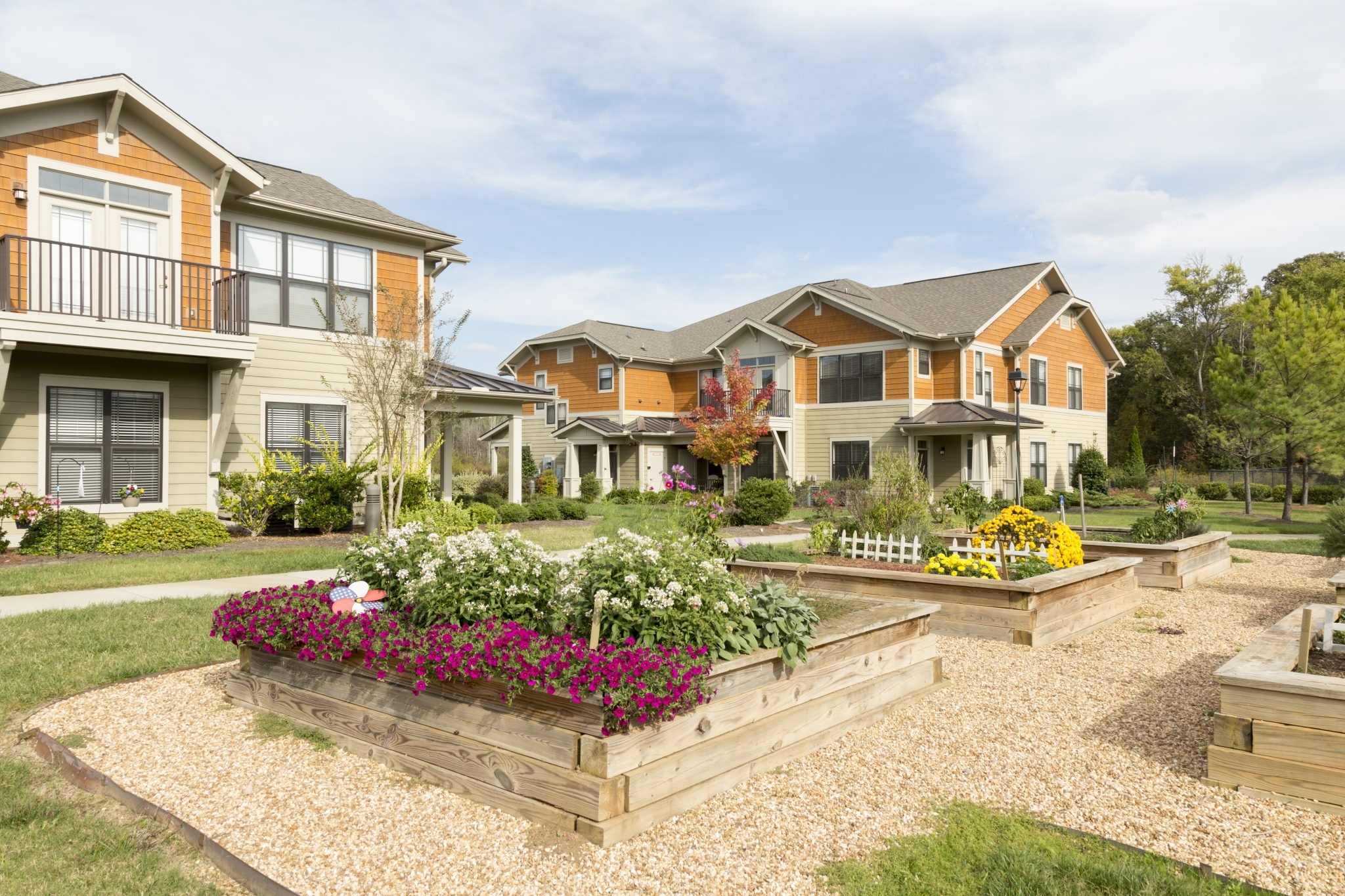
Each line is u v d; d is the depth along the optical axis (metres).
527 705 3.67
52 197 11.92
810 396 28.83
